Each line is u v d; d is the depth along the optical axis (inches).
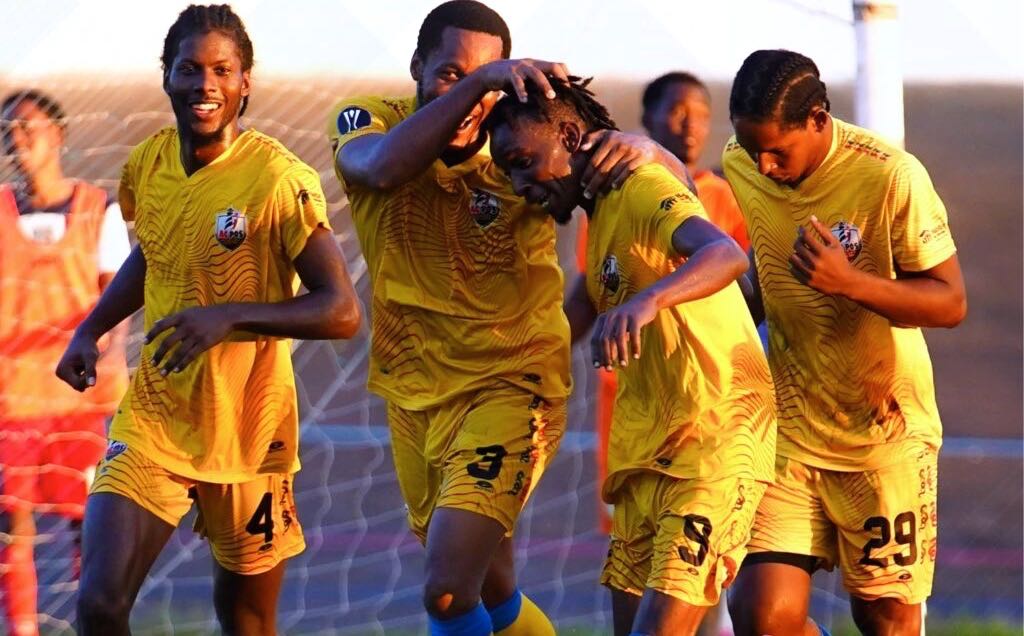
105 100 805.9
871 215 541.6
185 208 538.9
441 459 561.6
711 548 500.1
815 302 550.9
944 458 1348.4
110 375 768.3
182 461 543.8
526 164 500.4
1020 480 1267.2
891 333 554.6
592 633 838.5
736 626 555.8
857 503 562.3
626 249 498.3
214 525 566.3
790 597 552.4
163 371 500.1
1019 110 2237.9
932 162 2265.0
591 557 1026.7
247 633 585.9
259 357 551.5
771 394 523.8
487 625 549.3
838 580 960.9
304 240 534.0
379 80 935.0
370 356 580.7
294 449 569.0
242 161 538.3
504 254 552.4
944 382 1659.7
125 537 525.3
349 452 1234.6
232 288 539.5
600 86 1159.6
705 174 724.0
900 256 544.7
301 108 925.8
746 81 520.4
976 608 920.9
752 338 521.7
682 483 504.7
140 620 844.0
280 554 574.9
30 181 742.5
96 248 754.8
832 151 544.1
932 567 576.4
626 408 525.0
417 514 587.5
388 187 516.4
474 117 533.0
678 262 496.7
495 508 539.5
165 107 820.0
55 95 793.6
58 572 831.7
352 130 550.0
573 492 1135.0
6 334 737.0
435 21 538.0
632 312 451.2
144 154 556.7
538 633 622.2
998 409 1553.9
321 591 946.7
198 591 921.5
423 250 555.2
